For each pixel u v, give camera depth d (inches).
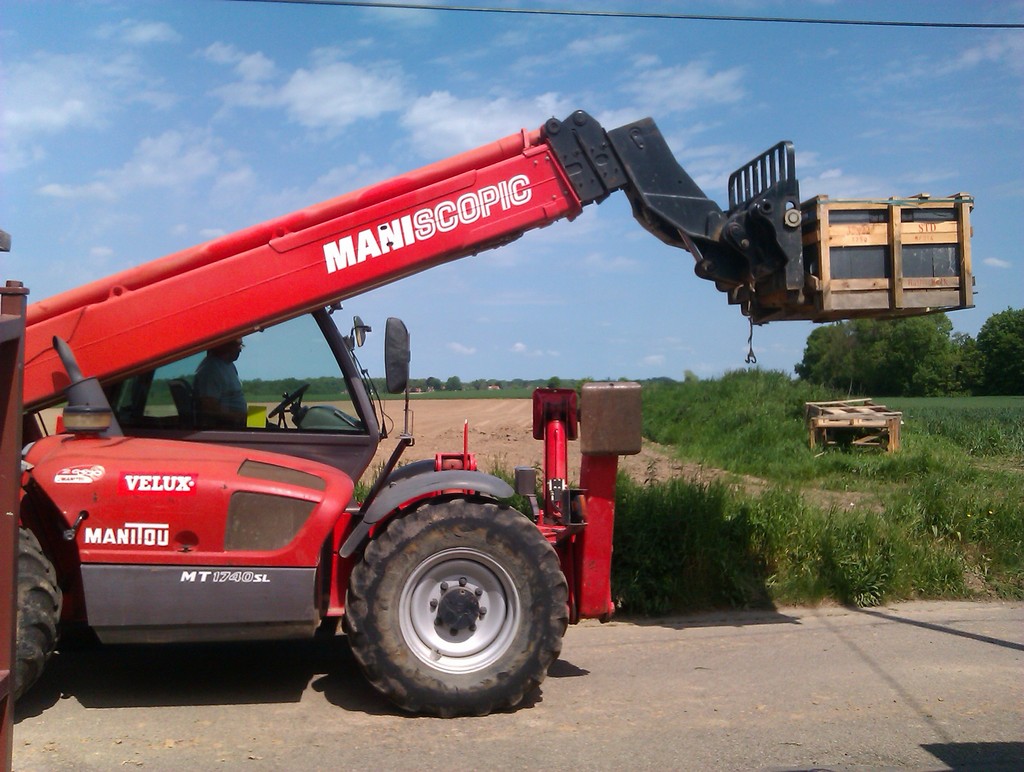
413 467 238.5
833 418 568.7
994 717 186.5
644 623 268.7
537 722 183.8
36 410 207.5
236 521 183.3
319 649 237.8
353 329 226.8
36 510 188.9
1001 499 355.9
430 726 181.5
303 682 209.8
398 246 218.5
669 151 236.4
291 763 161.8
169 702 195.3
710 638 250.1
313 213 215.6
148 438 207.9
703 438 625.3
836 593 292.2
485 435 716.0
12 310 103.9
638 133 234.8
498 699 185.8
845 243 241.0
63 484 179.8
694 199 237.0
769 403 692.1
